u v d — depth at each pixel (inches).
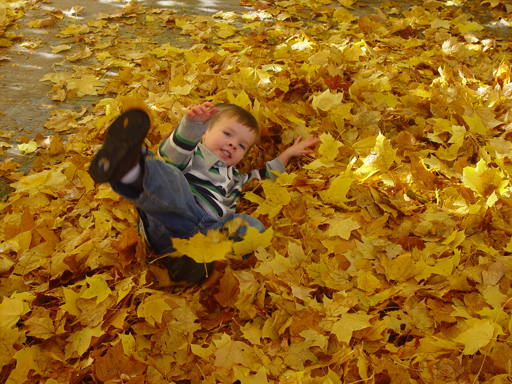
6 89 128.9
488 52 160.1
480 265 78.3
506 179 97.0
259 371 61.7
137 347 66.1
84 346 64.8
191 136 79.0
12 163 102.9
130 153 61.6
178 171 72.6
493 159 107.5
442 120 113.6
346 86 126.4
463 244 84.1
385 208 91.4
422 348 66.3
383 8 190.5
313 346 66.9
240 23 173.5
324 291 76.9
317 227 89.1
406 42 160.9
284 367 64.2
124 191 66.3
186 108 113.3
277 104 115.4
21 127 115.4
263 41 159.9
